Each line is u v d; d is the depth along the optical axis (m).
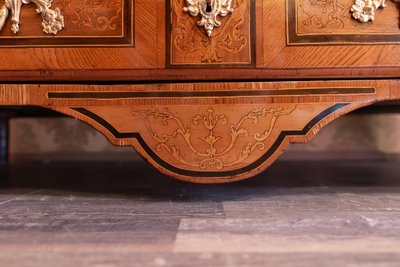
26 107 0.71
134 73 0.69
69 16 0.68
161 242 0.45
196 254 0.41
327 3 0.68
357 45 0.68
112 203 0.69
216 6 0.67
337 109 0.68
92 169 1.34
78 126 1.67
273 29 0.68
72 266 0.38
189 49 0.68
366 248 0.43
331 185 0.90
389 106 0.93
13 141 1.65
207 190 0.83
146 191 0.82
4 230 0.51
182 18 0.68
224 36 0.68
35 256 0.40
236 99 0.67
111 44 0.69
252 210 0.62
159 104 0.67
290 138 0.67
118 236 0.48
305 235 0.48
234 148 0.67
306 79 0.69
